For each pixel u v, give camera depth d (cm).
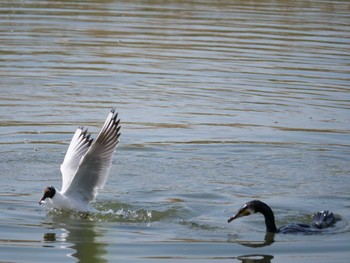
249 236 1139
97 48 2294
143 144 1537
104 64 2125
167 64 2142
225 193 1311
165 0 3073
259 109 1791
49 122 1659
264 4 3061
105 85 1945
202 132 1622
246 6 2998
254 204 1148
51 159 1454
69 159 1254
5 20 2605
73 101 1819
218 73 2061
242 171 1417
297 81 2009
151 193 1302
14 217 1189
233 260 1047
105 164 1188
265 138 1594
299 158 1488
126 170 1402
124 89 1925
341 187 1351
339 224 1186
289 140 1588
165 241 1112
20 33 2425
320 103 1844
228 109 1791
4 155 1454
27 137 1559
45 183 1343
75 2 2984
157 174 1389
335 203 1277
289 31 2542
